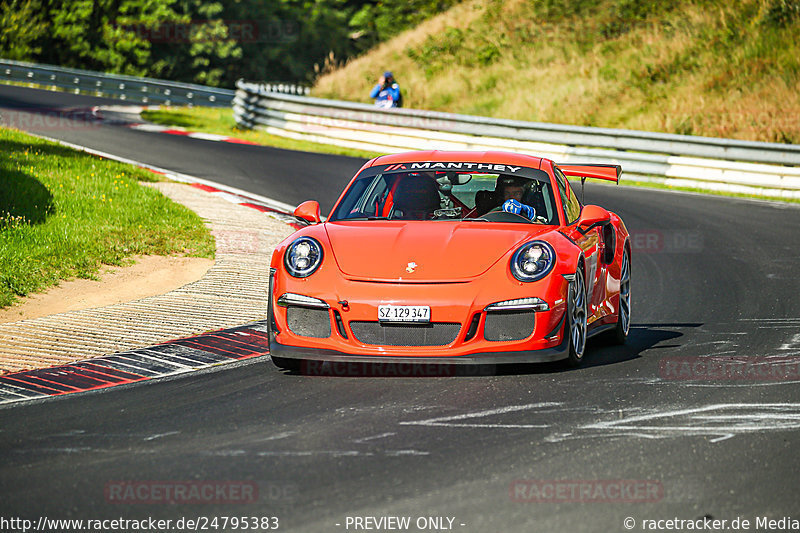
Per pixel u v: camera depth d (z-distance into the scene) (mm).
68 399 21250
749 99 85438
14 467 16219
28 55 165250
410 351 21500
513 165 26766
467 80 104000
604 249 26750
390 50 118688
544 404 19750
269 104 92312
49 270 35000
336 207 25984
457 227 24031
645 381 21844
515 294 21594
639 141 72500
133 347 26312
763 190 67375
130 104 111812
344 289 21828
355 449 16828
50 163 53500
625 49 101312
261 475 15508
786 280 38188
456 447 16859
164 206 46812
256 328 28766
